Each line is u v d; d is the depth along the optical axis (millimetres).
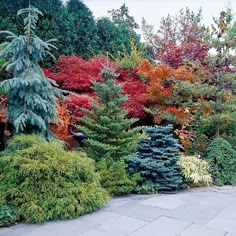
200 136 6855
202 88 6559
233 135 7234
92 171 4340
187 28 10008
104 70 5641
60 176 3973
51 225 3572
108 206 4379
